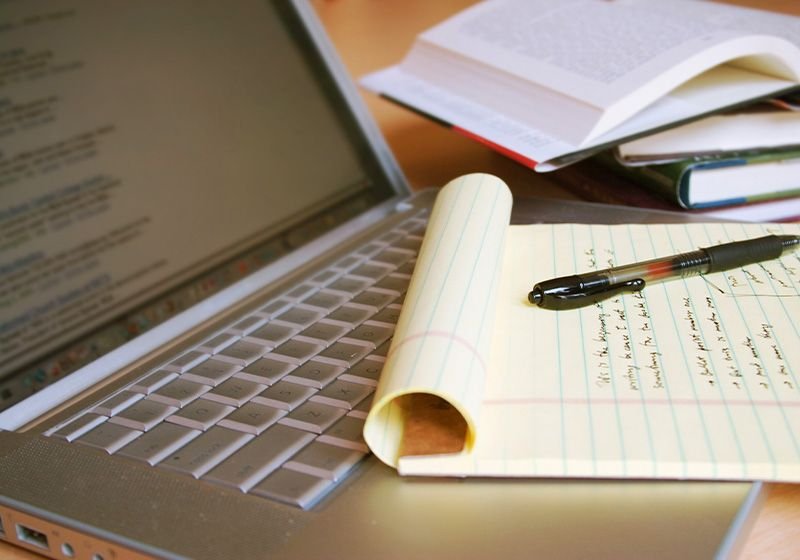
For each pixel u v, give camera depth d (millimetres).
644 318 435
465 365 347
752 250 481
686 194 596
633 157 601
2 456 380
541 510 317
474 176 540
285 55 660
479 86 679
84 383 440
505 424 353
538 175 754
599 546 298
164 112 564
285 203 603
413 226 604
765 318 428
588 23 698
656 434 340
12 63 496
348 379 416
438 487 334
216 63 611
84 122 519
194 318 501
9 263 457
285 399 402
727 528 304
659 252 509
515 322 438
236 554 305
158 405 407
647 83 554
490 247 460
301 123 645
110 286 492
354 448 359
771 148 602
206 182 568
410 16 1328
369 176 662
